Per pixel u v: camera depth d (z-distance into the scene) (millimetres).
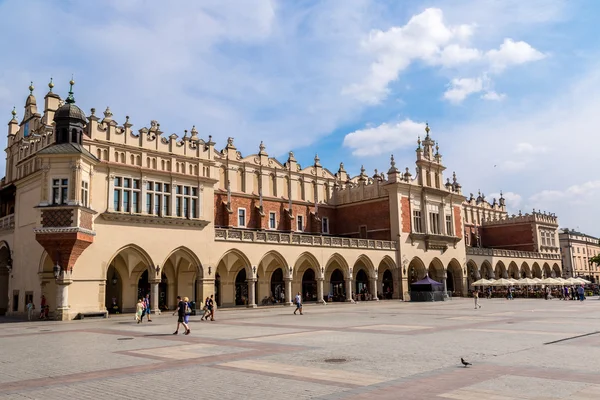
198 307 45875
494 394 10852
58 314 36688
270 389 11664
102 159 41688
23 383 12883
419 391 11219
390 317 34188
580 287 58906
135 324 32438
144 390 11781
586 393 10852
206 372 13938
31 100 48156
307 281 64812
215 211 56688
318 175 69750
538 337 20969
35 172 41188
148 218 43312
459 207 77062
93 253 39625
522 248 91562
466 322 29031
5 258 49031
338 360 15609
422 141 73688
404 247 65312
